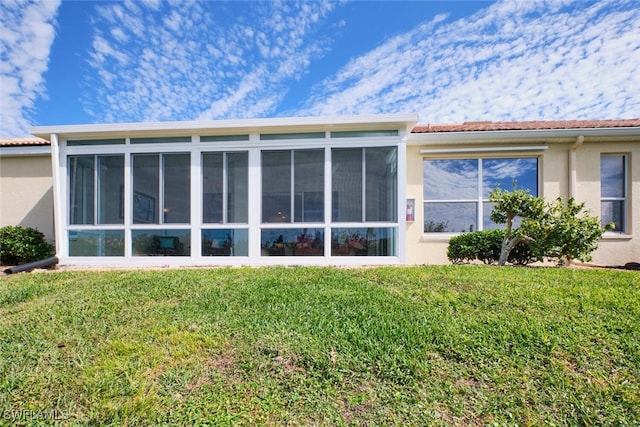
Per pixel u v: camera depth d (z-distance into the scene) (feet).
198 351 9.86
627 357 9.11
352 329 10.73
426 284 15.30
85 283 17.03
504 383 8.30
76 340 10.66
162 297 14.51
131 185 25.71
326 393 8.06
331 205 24.68
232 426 7.09
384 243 24.39
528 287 14.30
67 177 25.95
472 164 29.63
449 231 29.53
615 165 28.37
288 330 10.84
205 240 25.35
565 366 8.84
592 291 13.61
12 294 15.31
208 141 25.43
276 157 25.14
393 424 7.18
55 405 7.79
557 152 28.30
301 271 19.24
